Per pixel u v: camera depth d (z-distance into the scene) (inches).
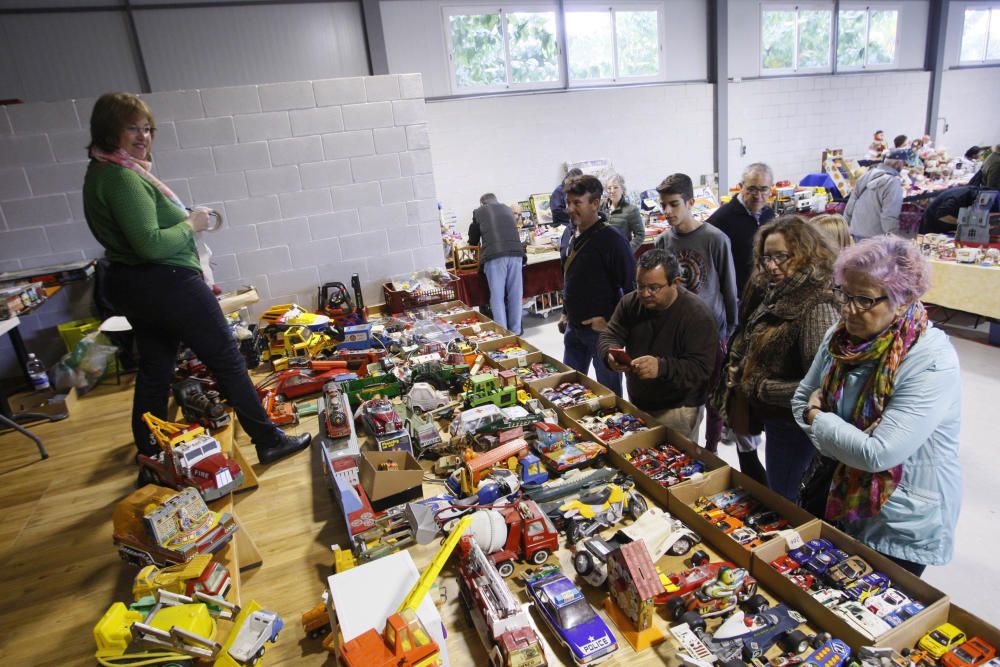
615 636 50.6
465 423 82.4
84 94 216.7
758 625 49.1
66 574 73.8
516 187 293.0
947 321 214.7
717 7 308.8
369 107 154.4
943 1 377.4
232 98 142.6
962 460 131.5
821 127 366.6
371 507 70.6
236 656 47.6
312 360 121.1
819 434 58.5
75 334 149.6
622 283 118.1
